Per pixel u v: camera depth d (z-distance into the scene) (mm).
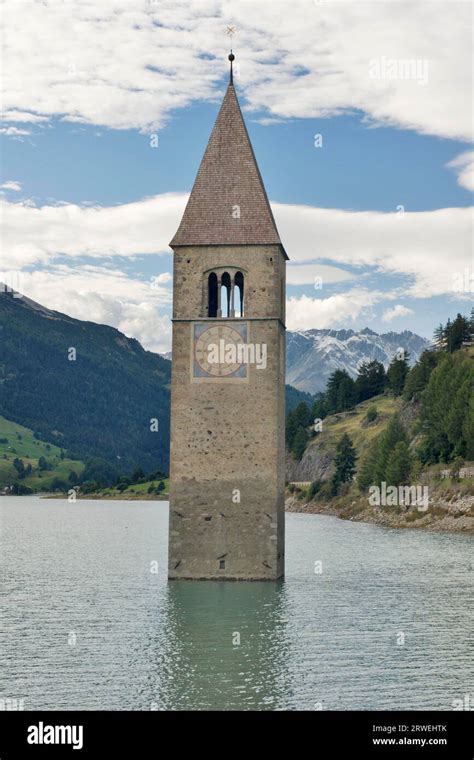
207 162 78938
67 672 52062
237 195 77812
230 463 75562
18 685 49656
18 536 162875
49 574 96562
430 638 60094
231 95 80750
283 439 81000
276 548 75250
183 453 75938
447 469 187000
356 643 58469
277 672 51781
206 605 68812
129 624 64312
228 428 75688
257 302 75938
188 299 76625
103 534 168625
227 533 75500
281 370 79125
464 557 107875
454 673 51844
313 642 58531
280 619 64875
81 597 77875
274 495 75062
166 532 174750
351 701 47062
